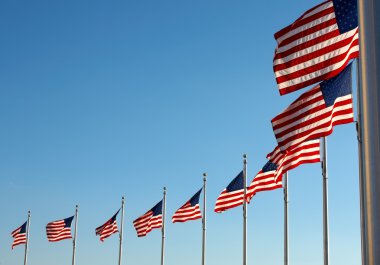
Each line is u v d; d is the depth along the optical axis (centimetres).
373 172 761
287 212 3319
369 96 777
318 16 1958
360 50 803
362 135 788
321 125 2109
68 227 6078
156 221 5375
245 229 3959
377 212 753
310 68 1944
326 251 2505
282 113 2197
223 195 4006
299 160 2611
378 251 748
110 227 5784
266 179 3381
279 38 2009
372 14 789
